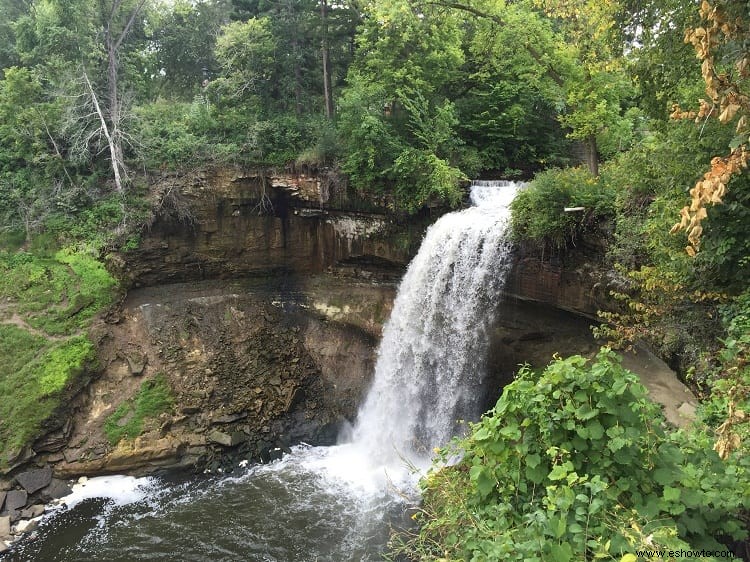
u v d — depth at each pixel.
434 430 18.34
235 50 27.81
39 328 19.77
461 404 17.77
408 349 19.41
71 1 24.09
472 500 5.91
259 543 13.79
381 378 20.44
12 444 16.58
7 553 13.72
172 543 13.95
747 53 5.44
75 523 14.94
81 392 18.94
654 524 4.65
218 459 18.34
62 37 24.14
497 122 24.61
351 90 24.05
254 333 22.98
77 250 22.22
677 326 10.27
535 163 25.94
